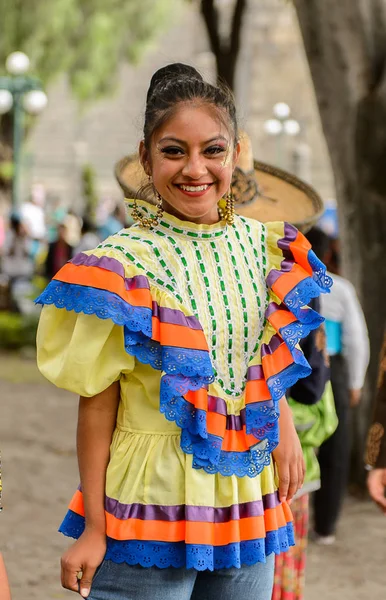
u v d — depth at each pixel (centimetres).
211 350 272
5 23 2391
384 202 705
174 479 265
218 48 1159
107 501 270
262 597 279
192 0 1295
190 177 266
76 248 1575
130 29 2642
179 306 265
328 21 709
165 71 291
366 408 715
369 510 685
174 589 269
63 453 823
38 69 2466
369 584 543
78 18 2492
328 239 522
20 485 718
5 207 2411
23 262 1638
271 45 3634
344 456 602
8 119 2564
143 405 270
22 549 583
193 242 276
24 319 1440
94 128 4334
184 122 265
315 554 592
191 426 263
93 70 2586
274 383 273
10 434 892
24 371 1267
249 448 271
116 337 264
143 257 268
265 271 285
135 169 343
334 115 719
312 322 282
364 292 718
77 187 4128
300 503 411
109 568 270
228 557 267
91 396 268
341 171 723
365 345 593
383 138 697
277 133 2589
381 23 709
